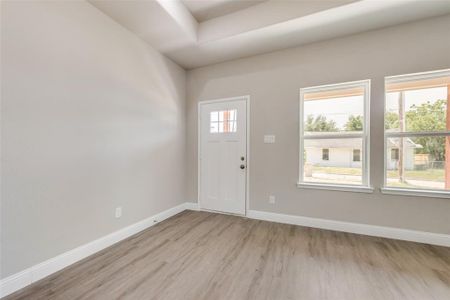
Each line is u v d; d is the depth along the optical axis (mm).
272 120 3104
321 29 2533
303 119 2994
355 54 2641
